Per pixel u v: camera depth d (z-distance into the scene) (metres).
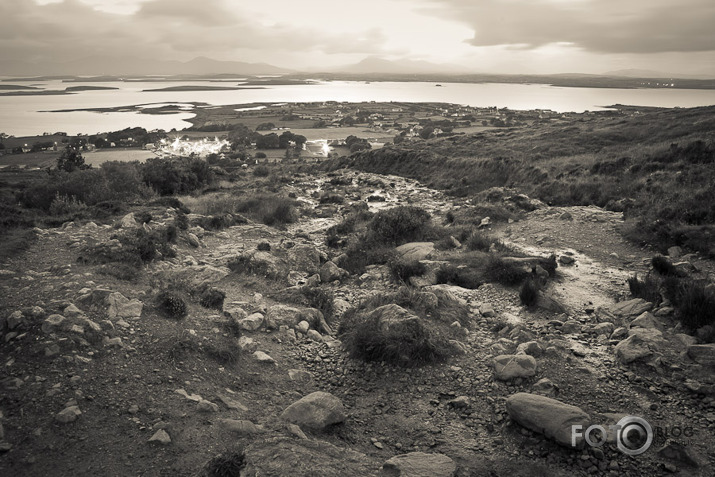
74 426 4.76
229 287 10.18
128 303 7.51
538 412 5.27
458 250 13.34
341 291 10.95
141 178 25.89
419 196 28.72
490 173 33.31
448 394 6.27
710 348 6.55
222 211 20.16
